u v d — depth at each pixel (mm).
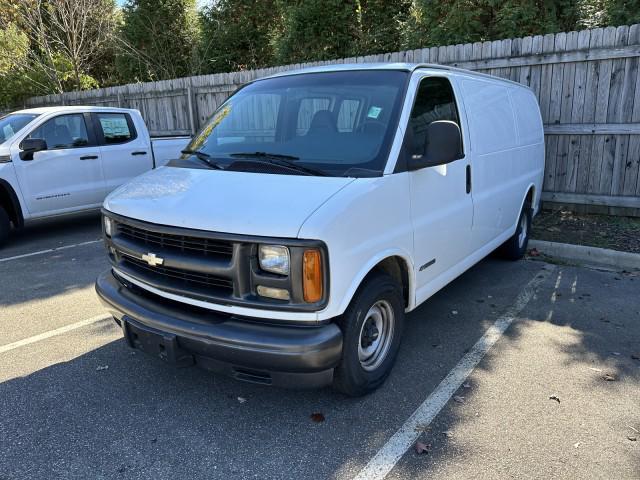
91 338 4465
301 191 3025
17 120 7879
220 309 2953
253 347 2809
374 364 3537
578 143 7883
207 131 4230
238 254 2809
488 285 5609
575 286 5523
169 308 3188
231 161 3635
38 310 5121
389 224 3316
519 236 6305
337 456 2920
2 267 6543
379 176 3256
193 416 3309
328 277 2807
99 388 3650
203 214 2949
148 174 3865
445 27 10047
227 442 3053
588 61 7496
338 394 3533
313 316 2826
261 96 4141
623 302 5062
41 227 8820
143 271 3346
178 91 12422
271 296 2826
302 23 12516
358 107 3695
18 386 3689
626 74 7270
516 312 4879
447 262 4246
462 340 4324
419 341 4309
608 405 3363
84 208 8148
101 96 14250
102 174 8273
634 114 7340
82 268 6441
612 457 2875
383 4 12406
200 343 2938
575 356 4020
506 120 5480
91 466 2865
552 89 7871
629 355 4023
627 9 8656
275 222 2775
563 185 8156
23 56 17500
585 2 9719
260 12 16484
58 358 4105
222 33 16594
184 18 18781
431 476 2750
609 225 7445
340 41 12539
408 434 3098
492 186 5016
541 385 3611
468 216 4477
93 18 19344
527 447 2967
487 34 9992
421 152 3697
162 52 18641
